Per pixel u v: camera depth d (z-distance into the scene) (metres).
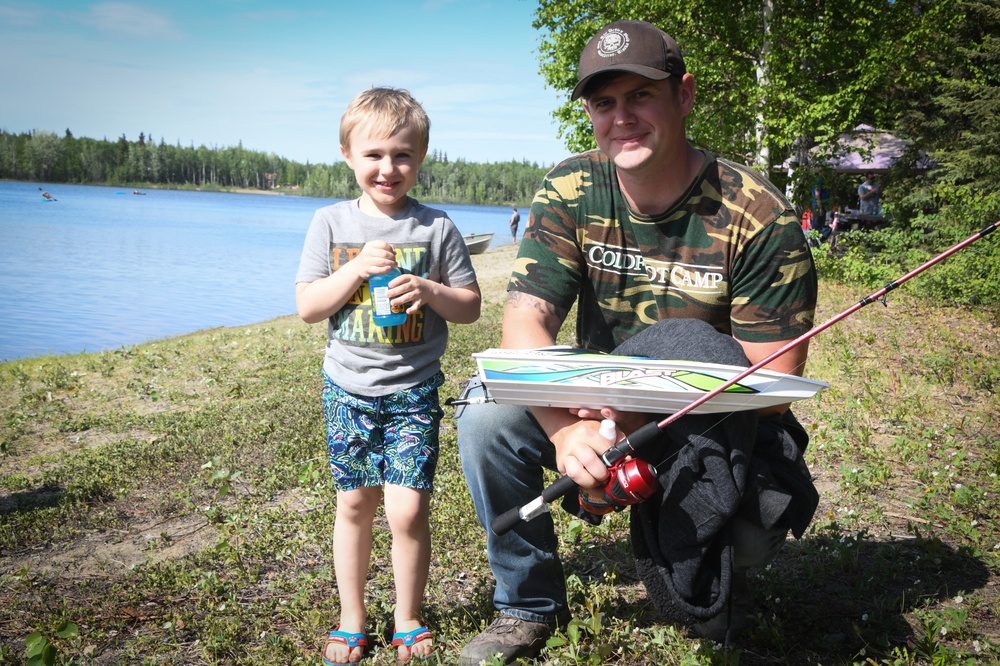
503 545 2.63
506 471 2.57
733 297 2.60
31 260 34.66
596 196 2.63
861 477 4.21
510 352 2.34
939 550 3.36
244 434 5.73
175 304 22.48
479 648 2.58
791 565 3.32
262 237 58.53
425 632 2.79
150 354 9.95
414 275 2.89
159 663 2.77
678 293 2.62
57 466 5.46
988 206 12.99
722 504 2.17
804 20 15.23
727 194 2.53
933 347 7.97
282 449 5.22
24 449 6.02
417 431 2.83
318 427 5.84
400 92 3.01
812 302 2.57
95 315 20.06
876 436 5.08
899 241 14.35
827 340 8.33
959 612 2.75
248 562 3.60
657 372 2.17
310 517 4.02
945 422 5.36
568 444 2.23
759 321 2.55
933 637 2.68
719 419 2.23
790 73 15.24
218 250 44.56
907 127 20.83
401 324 2.81
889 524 3.72
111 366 9.18
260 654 2.77
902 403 5.84
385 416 2.85
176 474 5.00
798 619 2.86
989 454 4.58
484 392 2.57
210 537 4.01
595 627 2.69
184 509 4.39
